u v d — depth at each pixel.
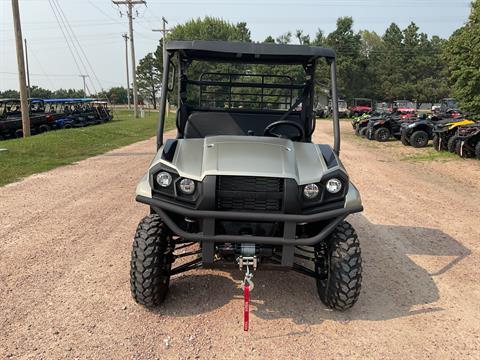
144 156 12.16
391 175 10.09
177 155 3.46
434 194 8.05
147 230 3.34
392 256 4.80
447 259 4.76
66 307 3.48
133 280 3.29
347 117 44.00
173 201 3.21
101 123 28.97
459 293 3.95
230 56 4.20
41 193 7.32
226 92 4.66
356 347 3.06
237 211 3.15
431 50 66.12
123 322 3.28
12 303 3.52
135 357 2.87
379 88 63.97
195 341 3.07
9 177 8.59
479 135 12.17
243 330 3.23
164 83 3.82
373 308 3.62
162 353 2.92
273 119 4.53
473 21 14.86
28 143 13.57
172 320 3.34
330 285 3.36
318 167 3.35
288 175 3.13
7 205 6.50
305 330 3.25
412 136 16.30
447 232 5.70
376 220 6.18
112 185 8.06
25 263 4.33
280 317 3.43
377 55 68.19
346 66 56.41
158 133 3.82
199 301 3.64
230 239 3.12
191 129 4.48
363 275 4.27
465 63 14.57
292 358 2.91
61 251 4.68
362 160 12.68
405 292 3.94
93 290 3.78
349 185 3.44
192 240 3.15
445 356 3.00
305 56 3.93
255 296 3.76
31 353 2.87
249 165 3.19
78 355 2.87
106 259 4.48
